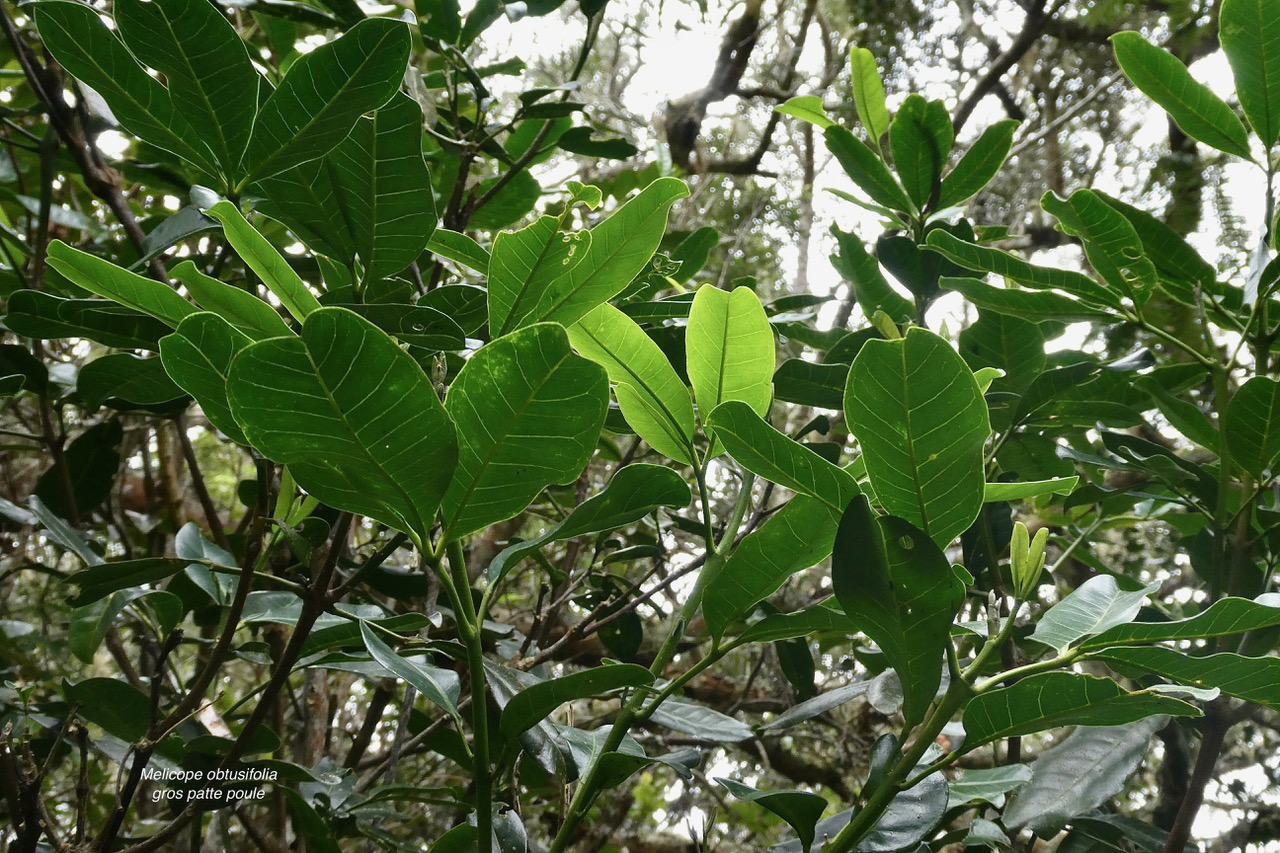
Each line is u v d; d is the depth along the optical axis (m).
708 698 2.08
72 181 1.75
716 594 0.85
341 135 0.79
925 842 0.93
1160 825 1.14
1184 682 0.78
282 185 0.83
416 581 1.15
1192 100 1.08
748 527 1.21
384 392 0.64
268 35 1.48
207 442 2.62
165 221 1.07
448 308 0.91
